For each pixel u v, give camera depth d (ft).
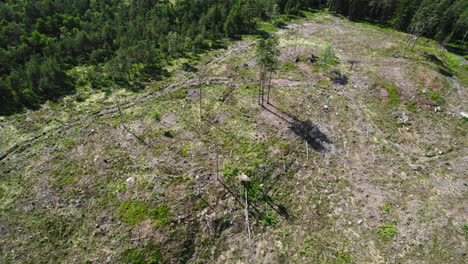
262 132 119.96
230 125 123.34
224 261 77.10
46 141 109.81
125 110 130.62
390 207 93.91
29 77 141.18
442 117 135.54
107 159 101.91
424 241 83.56
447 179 104.37
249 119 127.54
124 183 93.04
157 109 131.95
